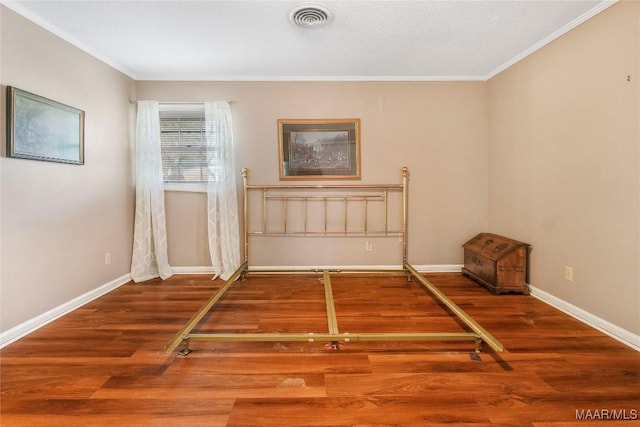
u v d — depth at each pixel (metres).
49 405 1.33
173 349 1.62
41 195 2.12
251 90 3.24
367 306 2.44
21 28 1.97
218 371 1.58
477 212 3.36
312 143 3.28
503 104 3.01
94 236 2.63
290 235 3.36
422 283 2.71
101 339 1.92
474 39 2.43
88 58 2.55
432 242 3.35
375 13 2.06
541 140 2.52
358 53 2.67
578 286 2.19
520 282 2.67
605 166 1.97
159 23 2.17
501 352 1.71
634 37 1.77
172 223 3.31
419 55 2.72
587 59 2.08
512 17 2.11
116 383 1.48
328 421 1.25
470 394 1.40
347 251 3.36
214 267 3.21
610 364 1.63
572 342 1.86
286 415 1.28
